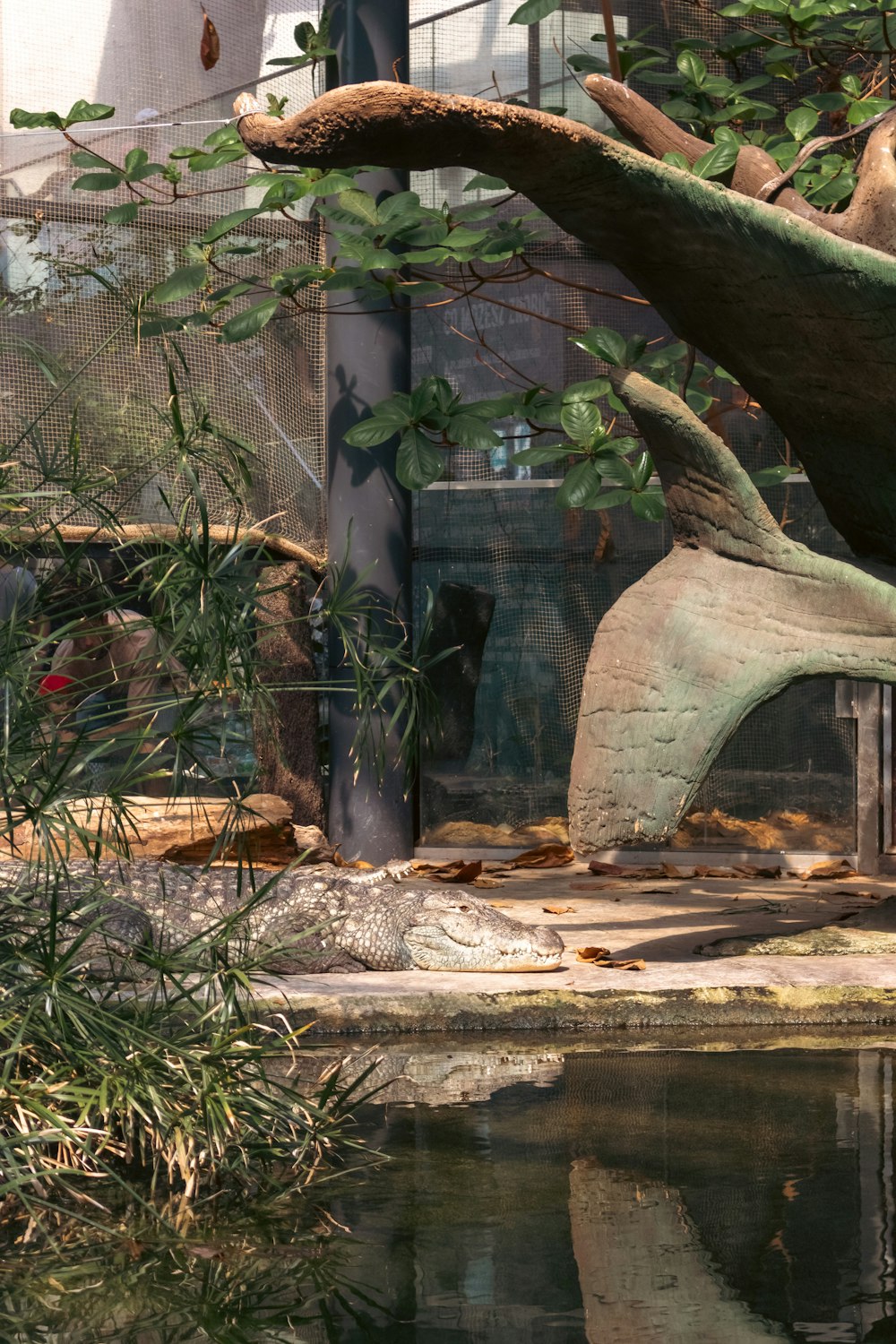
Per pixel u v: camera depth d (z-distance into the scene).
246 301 9.85
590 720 6.21
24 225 9.42
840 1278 2.64
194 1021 4.43
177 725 4.02
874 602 6.07
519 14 7.34
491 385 10.27
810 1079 4.66
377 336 9.97
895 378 5.80
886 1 7.10
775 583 6.18
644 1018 5.80
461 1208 3.19
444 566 10.48
